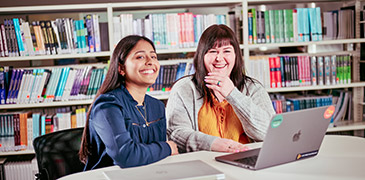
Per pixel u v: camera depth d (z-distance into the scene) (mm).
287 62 3348
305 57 3381
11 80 3121
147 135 1804
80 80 3180
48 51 3127
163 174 1288
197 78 2191
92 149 1754
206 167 1365
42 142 1891
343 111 3613
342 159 1501
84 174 1445
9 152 3143
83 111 3209
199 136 1887
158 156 1583
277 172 1355
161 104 1941
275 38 3303
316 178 1283
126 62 1757
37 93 3141
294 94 3668
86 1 3482
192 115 2152
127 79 1795
